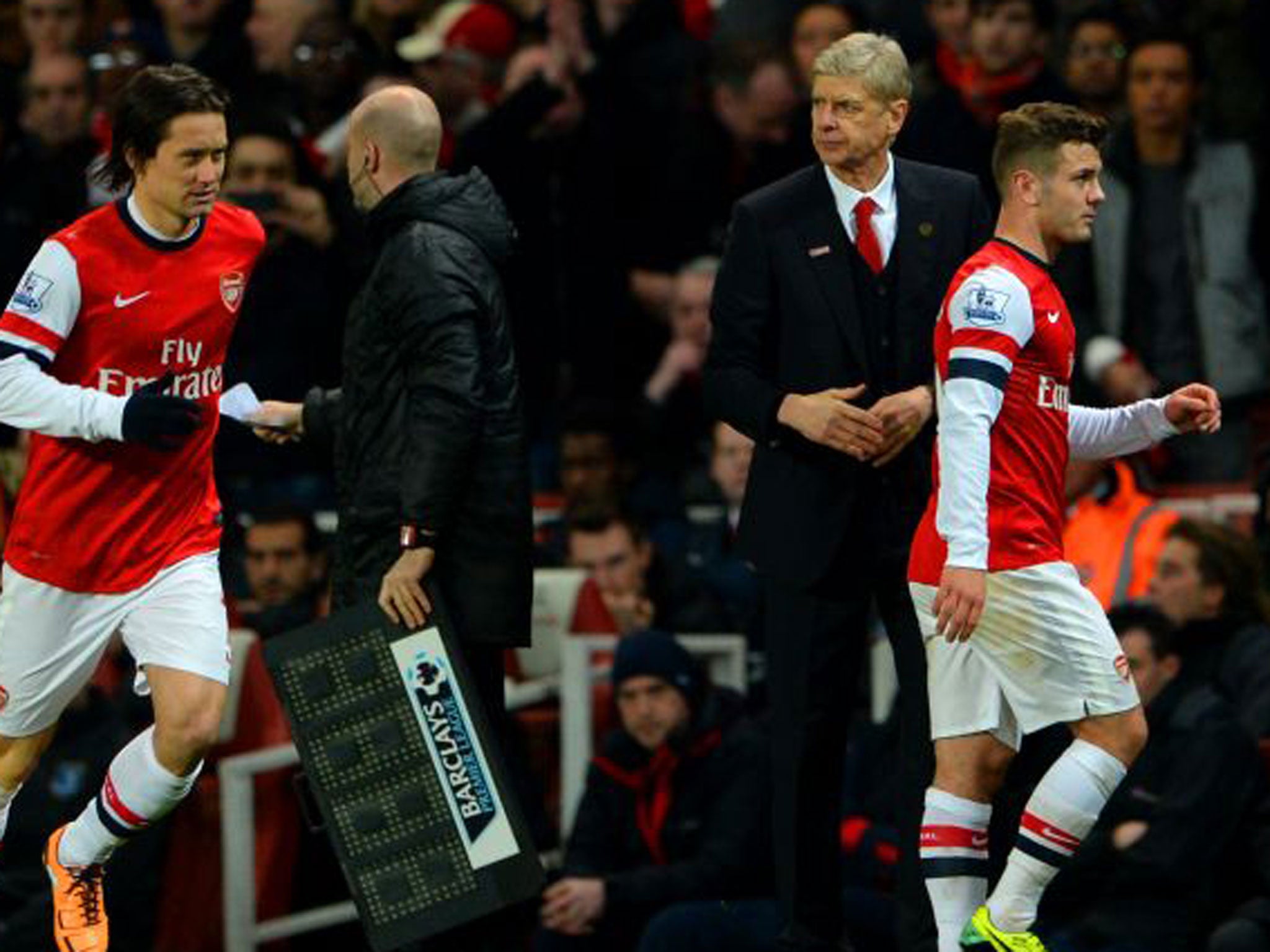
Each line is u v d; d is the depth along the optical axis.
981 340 24.00
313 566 36.62
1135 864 30.64
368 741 26.55
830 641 27.06
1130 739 24.59
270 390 39.66
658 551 36.88
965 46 40.22
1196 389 25.58
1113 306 39.44
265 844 35.00
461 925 27.33
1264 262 39.72
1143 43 39.38
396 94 26.88
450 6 47.72
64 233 24.95
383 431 26.72
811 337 26.64
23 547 25.73
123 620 25.75
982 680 24.86
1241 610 32.44
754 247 26.83
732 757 33.31
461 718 26.45
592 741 35.62
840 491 26.70
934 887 24.95
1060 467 24.75
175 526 25.78
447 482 26.20
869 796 33.16
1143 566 34.16
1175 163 39.44
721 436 37.69
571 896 32.78
